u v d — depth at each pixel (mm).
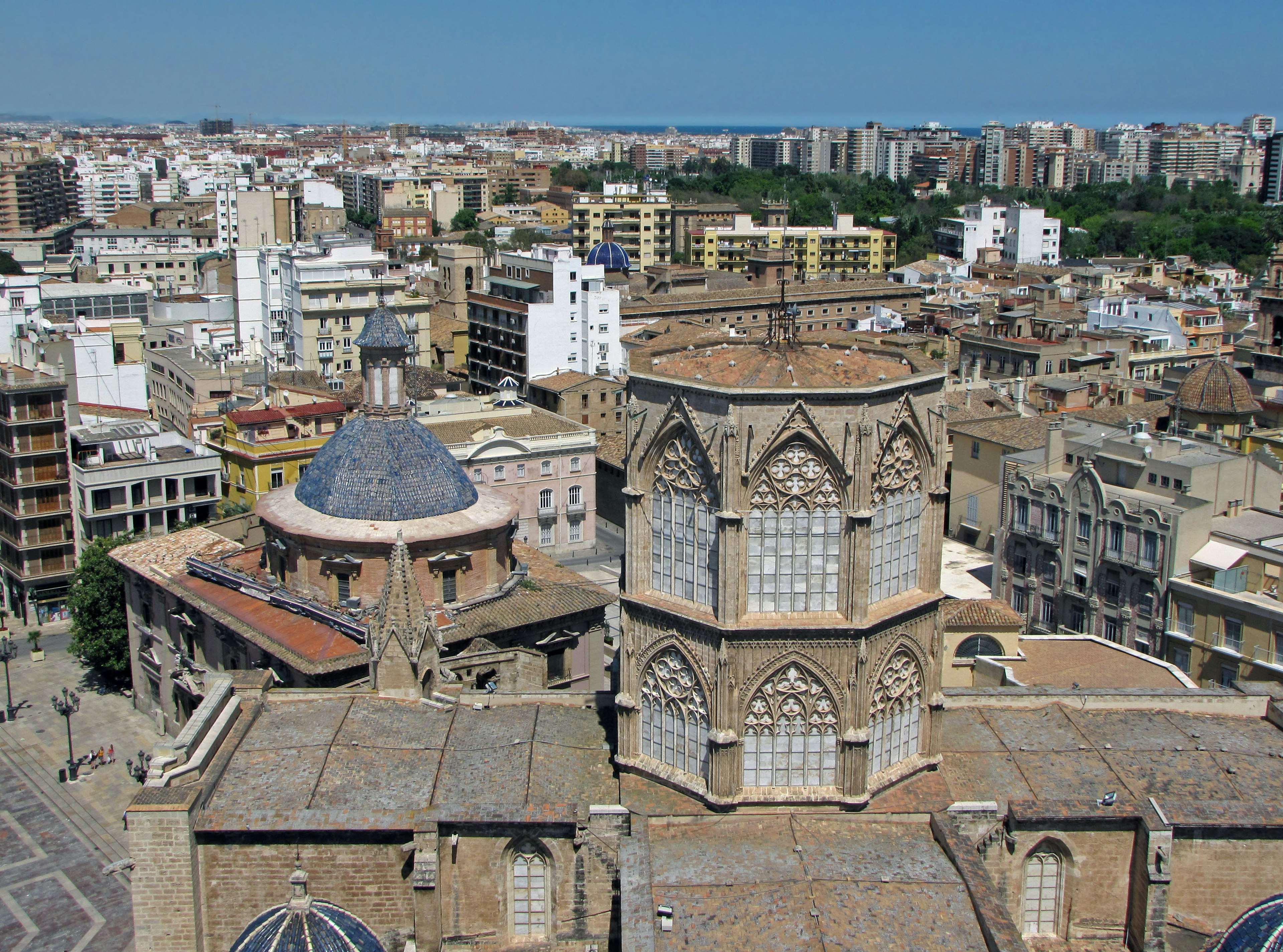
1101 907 53438
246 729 58375
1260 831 52688
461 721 60469
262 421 138000
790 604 51281
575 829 51656
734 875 48781
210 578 94250
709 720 51938
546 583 95312
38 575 133375
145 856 50844
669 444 51812
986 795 53969
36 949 78500
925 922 46312
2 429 131875
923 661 54219
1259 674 100375
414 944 51812
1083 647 85875
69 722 101312
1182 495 110812
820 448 49438
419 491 87000
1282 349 167500
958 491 153250
